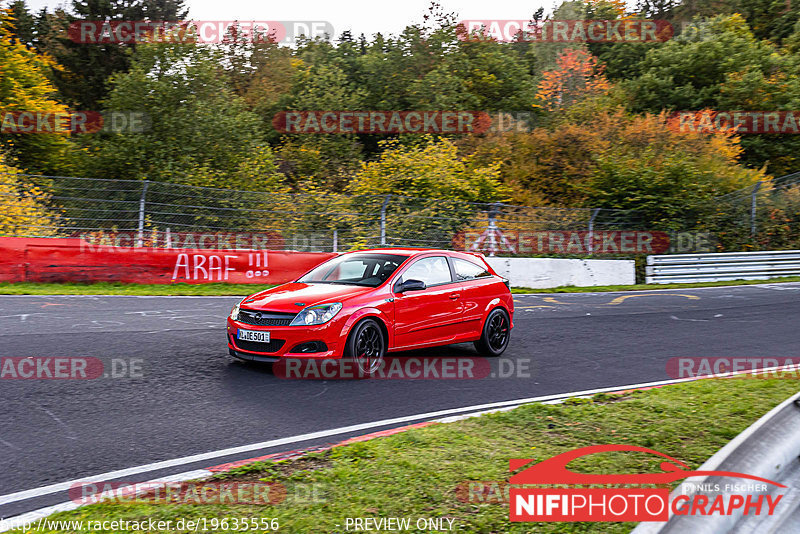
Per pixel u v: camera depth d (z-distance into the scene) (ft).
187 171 70.69
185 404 18.38
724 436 16.40
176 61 76.64
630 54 135.95
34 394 18.63
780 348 30.25
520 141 86.89
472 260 27.99
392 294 23.72
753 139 102.12
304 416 17.71
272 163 78.84
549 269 58.39
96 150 74.23
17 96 75.25
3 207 46.60
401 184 68.80
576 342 30.89
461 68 119.34
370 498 12.09
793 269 70.28
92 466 13.62
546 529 11.00
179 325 30.83
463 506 11.84
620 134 83.97
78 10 124.47
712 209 72.59
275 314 22.08
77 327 28.84
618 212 70.69
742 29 126.62
